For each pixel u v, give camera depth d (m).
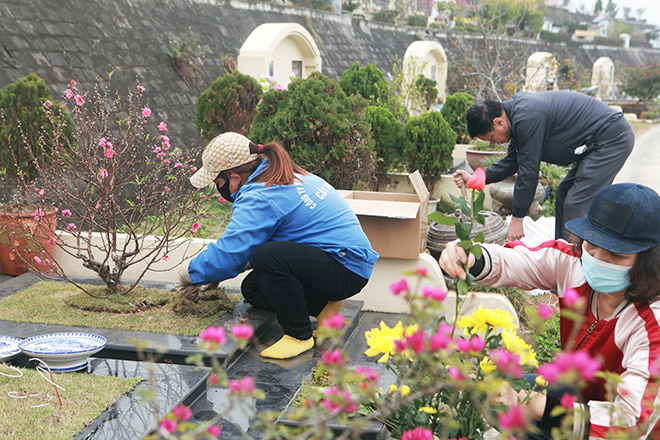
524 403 1.96
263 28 10.46
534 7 29.48
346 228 3.34
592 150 4.65
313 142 6.12
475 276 2.38
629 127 4.68
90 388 2.79
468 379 1.66
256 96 7.26
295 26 10.82
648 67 29.55
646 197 1.96
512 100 4.71
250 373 3.11
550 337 4.39
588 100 4.67
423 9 28.08
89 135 3.99
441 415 1.96
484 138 4.77
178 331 3.46
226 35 11.91
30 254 4.62
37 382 2.84
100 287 4.11
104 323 3.54
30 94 4.97
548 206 7.75
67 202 3.94
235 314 3.74
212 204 6.37
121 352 3.28
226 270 3.24
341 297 3.39
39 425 2.46
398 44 19.88
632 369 1.94
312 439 1.58
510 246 2.48
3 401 2.64
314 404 1.77
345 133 6.04
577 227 2.06
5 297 3.98
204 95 7.10
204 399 2.91
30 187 4.25
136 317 3.64
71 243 4.69
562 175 8.07
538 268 2.35
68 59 7.82
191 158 4.90
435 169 8.00
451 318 4.36
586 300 2.21
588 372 1.26
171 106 8.86
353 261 3.32
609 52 40.50
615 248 1.94
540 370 1.30
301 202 3.28
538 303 4.98
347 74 10.94
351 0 25.20
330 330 1.60
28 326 3.50
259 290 3.64
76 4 8.80
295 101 6.05
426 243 4.89
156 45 9.69
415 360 1.73
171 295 4.00
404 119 11.20
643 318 1.99
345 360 1.62
